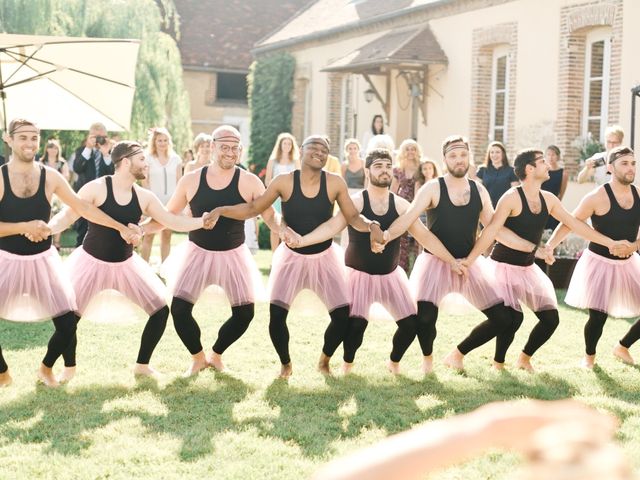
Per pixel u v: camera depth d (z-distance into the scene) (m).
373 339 7.64
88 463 4.20
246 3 33.31
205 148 10.70
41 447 4.47
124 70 7.89
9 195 5.53
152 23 22.30
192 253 6.18
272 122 25.27
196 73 31.19
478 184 6.37
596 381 6.18
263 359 6.78
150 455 4.34
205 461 4.27
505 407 0.79
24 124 5.55
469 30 17.08
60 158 14.73
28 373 6.13
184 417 5.09
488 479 3.96
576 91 14.54
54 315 5.64
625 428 4.86
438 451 0.74
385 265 6.19
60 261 5.80
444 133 17.95
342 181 6.02
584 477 0.73
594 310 6.54
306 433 4.77
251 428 4.87
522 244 6.32
